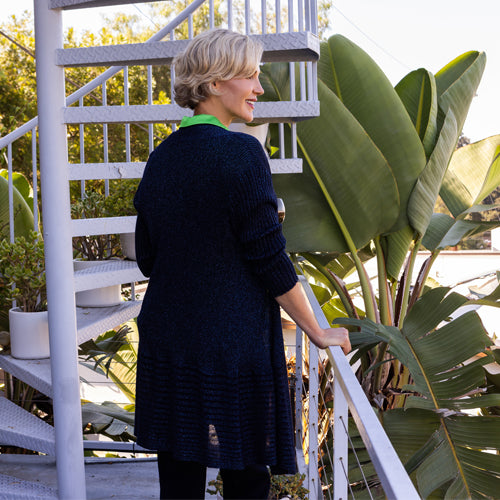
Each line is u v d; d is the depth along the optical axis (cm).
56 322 222
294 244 335
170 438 121
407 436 257
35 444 239
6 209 355
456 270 1147
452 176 420
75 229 232
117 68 325
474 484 230
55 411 225
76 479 227
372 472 272
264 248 114
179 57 124
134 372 434
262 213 114
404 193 335
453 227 414
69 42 1043
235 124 333
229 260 116
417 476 231
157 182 123
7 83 1022
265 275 116
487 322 898
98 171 251
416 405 257
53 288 222
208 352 116
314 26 251
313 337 126
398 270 353
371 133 339
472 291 487
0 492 231
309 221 340
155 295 123
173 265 120
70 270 223
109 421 358
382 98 338
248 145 116
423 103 376
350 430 286
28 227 362
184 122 124
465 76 377
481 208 398
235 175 113
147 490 268
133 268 261
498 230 1488
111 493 264
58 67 220
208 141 118
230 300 116
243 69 122
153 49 213
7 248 269
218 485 205
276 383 121
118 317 293
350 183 325
